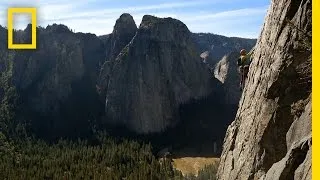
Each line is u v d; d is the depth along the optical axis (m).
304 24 47.25
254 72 61.25
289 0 50.69
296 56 47.66
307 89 46.16
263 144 51.28
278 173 39.53
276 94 50.12
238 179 57.94
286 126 48.22
